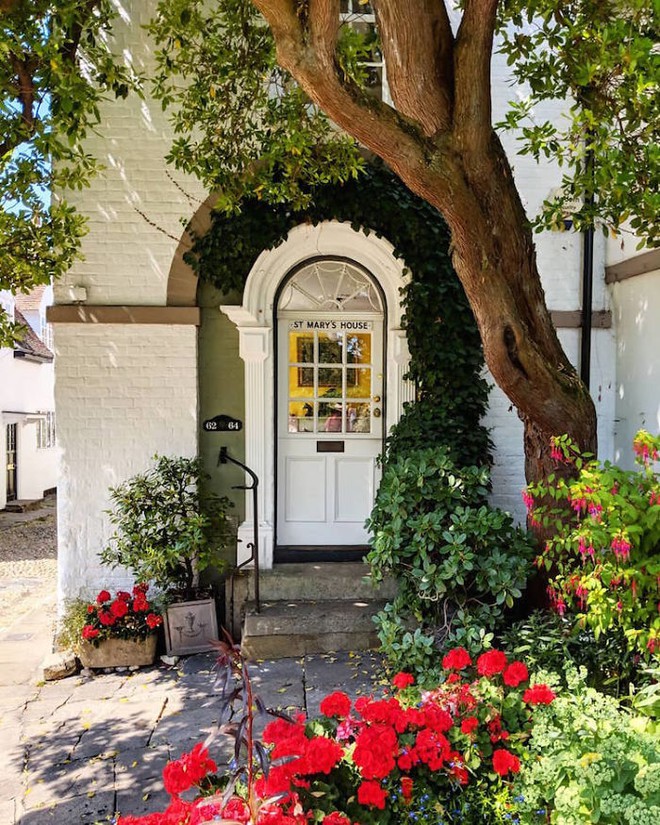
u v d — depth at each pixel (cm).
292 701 389
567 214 466
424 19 331
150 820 204
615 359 570
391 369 551
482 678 279
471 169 349
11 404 1530
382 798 220
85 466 522
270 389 540
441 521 402
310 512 567
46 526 1258
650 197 347
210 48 486
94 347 524
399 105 355
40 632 569
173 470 501
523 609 424
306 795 220
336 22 308
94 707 405
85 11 412
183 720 384
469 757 242
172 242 528
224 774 279
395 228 524
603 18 373
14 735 369
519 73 430
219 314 542
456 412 518
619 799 184
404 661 374
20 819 293
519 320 371
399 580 418
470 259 362
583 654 321
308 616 465
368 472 571
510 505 557
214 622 490
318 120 503
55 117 378
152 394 527
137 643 465
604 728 221
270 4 305
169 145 527
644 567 260
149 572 471
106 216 525
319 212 523
